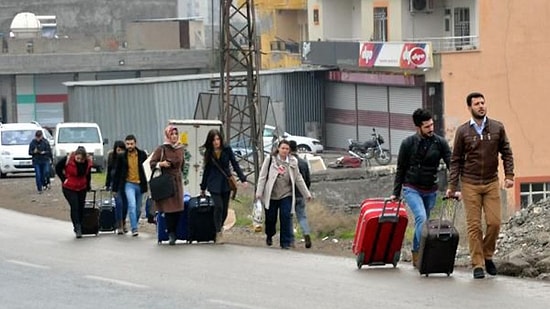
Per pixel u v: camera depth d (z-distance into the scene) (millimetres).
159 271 23062
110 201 33844
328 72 94000
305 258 25375
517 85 81062
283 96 94125
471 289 19641
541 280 20828
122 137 89250
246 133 67562
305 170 29609
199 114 65750
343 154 90375
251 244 30000
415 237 22391
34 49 118625
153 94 89625
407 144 22281
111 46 123375
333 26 97500
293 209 28703
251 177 61969
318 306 18203
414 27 87625
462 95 81625
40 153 52375
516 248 24094
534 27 80875
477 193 21000
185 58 116688
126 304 18875
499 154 23203
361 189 58062
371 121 90312
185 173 44000
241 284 20875
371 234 22766
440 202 48031
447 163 22312
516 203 75938
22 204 47719
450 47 83562
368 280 21125
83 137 67250
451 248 21281
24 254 26641
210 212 29531
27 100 116125
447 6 85875
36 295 20047
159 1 141750
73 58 115500
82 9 140125
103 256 26156
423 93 83438
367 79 89125
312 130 94688
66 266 24109
